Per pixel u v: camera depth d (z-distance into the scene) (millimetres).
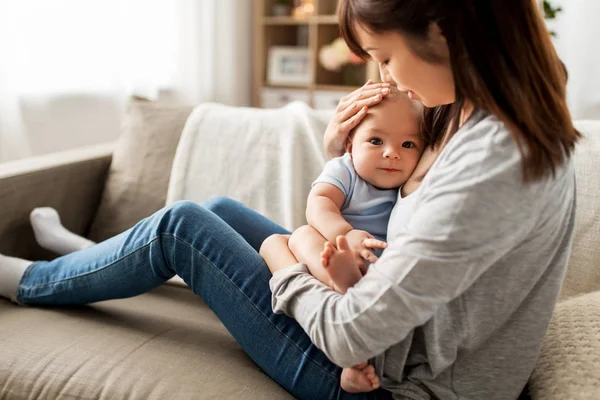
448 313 851
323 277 944
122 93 2742
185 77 3186
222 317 1049
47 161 1701
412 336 886
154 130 1751
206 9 3305
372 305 803
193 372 1024
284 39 4098
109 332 1164
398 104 1024
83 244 1528
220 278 1032
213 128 1701
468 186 751
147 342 1125
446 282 766
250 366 1069
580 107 3219
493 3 717
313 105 3764
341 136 1092
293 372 986
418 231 777
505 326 882
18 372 1054
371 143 1030
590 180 1267
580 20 3160
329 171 1085
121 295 1182
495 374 897
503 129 756
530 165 735
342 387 938
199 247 1046
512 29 722
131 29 2758
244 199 1608
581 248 1248
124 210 1710
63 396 1010
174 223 1070
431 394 916
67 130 2557
